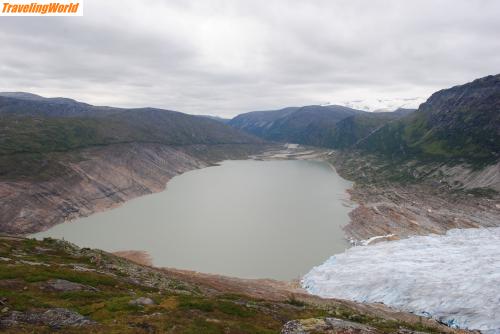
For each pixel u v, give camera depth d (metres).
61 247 56.91
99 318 28.02
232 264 89.94
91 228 118.62
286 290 71.44
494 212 131.25
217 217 130.75
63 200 136.12
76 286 36.50
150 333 25.83
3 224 112.38
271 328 31.70
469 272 71.94
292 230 116.12
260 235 111.06
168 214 135.50
